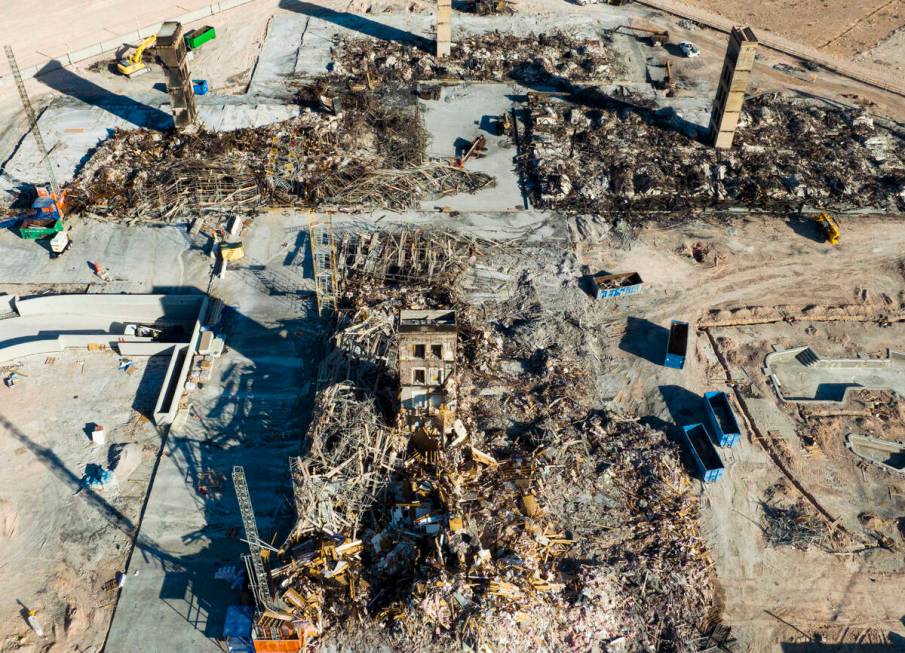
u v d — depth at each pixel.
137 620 30.91
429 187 51.44
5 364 40.88
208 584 31.92
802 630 31.27
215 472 35.75
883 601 32.22
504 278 45.34
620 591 31.50
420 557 31.52
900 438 38.25
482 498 33.62
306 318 42.75
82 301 43.41
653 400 39.34
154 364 40.94
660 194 51.31
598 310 43.94
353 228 48.03
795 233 49.47
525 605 29.77
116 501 34.94
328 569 31.30
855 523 34.78
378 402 36.84
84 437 37.47
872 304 44.88
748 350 42.16
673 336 42.41
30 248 46.84
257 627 29.23
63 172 51.81
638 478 35.59
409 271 44.91
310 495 33.03
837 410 39.44
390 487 33.97
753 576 32.81
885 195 52.00
